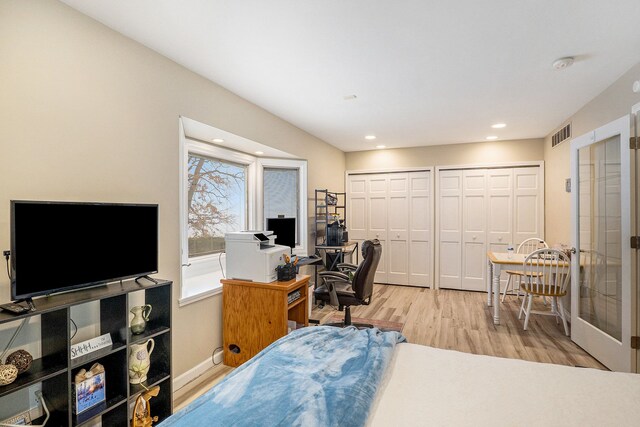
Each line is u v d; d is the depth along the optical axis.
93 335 1.85
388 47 2.20
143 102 2.14
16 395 1.54
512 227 4.98
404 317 3.92
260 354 1.59
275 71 2.56
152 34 2.02
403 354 1.65
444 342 3.17
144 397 1.83
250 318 2.78
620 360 2.46
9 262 1.47
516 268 3.98
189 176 3.29
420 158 5.46
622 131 2.46
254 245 2.78
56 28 1.67
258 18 1.86
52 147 1.65
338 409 1.08
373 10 1.79
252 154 4.01
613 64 2.45
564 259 3.28
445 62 2.42
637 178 2.39
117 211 1.82
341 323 3.52
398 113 3.64
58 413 1.52
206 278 3.21
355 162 5.89
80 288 1.64
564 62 2.36
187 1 1.70
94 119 1.84
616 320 2.61
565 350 2.97
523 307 3.96
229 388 1.26
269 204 4.28
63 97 1.70
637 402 1.21
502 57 2.34
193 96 2.54
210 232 3.56
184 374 2.47
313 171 4.70
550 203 4.55
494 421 1.11
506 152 4.98
